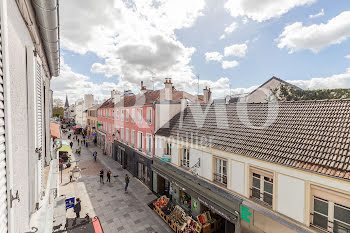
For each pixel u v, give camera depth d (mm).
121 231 10297
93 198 13852
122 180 17562
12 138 2205
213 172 9602
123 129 21562
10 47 2143
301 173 6219
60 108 67875
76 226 9555
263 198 7477
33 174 3439
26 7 2582
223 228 10547
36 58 3504
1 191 1809
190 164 11133
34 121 3316
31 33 3230
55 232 4797
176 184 11898
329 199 5789
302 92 17453
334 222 5715
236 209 8125
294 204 6414
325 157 6137
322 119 7793
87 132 42750
